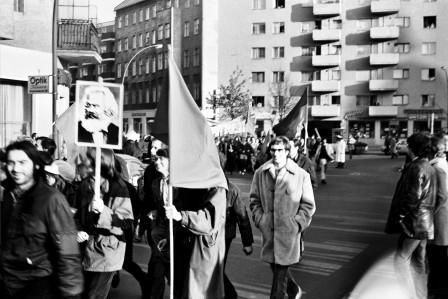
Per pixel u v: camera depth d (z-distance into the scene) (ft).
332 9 224.94
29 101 72.69
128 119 276.41
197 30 238.89
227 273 25.59
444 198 21.70
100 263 17.11
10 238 12.18
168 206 16.48
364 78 225.35
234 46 239.30
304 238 34.45
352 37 226.17
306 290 22.71
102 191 17.60
